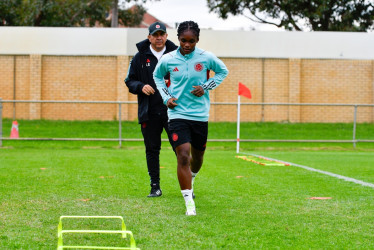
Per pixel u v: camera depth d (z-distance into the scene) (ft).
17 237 13.57
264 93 76.43
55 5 106.32
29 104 75.25
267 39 76.07
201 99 17.84
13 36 75.25
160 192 20.51
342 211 17.02
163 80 18.13
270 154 45.83
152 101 20.66
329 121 77.00
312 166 32.86
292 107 76.02
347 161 37.22
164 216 16.26
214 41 75.51
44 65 75.51
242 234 13.84
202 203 18.66
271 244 12.85
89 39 75.36
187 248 12.50
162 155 41.57
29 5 104.83
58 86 75.61
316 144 59.47
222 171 29.40
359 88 76.95
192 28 17.47
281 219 15.72
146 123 20.70
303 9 96.07
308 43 76.33
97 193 20.93
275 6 100.07
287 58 76.28
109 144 57.21
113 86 75.77
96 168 30.55
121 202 18.86
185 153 17.15
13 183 23.58
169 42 21.39
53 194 20.52
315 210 17.20
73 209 17.44
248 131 66.49
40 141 57.11
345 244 12.87
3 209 17.31
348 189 22.17
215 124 70.33
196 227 14.66
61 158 37.78
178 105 17.74
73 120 72.90
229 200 19.29
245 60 76.13
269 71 76.33
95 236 13.74
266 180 25.23
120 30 75.25
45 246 12.73
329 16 100.12
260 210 17.21
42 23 110.93
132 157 39.24
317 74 76.74
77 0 111.24
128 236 13.73
